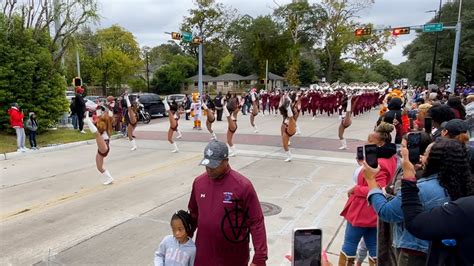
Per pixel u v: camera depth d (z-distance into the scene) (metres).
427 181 2.54
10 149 13.44
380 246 3.40
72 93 32.97
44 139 15.78
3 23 15.93
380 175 3.91
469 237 2.07
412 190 2.37
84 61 53.06
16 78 15.82
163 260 3.54
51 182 9.29
